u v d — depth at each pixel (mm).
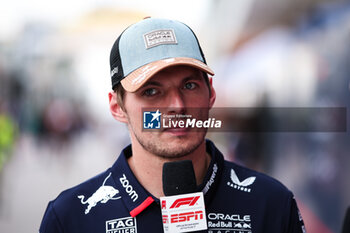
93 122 80688
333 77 16375
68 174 34000
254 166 21297
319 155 16625
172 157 5258
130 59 5414
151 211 5469
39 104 61281
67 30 58469
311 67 18234
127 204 5527
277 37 22484
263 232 5574
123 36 5652
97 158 43594
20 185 28594
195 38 5645
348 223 6344
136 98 5320
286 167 19125
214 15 37594
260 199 5699
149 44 5379
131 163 5969
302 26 20219
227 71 31531
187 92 5324
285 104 19859
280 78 20656
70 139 58156
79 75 74062
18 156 43812
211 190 5613
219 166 5824
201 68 5160
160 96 5281
